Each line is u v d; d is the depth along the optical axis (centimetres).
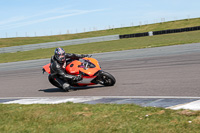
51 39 7075
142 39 4147
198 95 671
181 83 862
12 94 1036
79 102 716
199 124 418
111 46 3534
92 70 912
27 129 476
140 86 889
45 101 787
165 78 993
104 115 530
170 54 1883
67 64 955
